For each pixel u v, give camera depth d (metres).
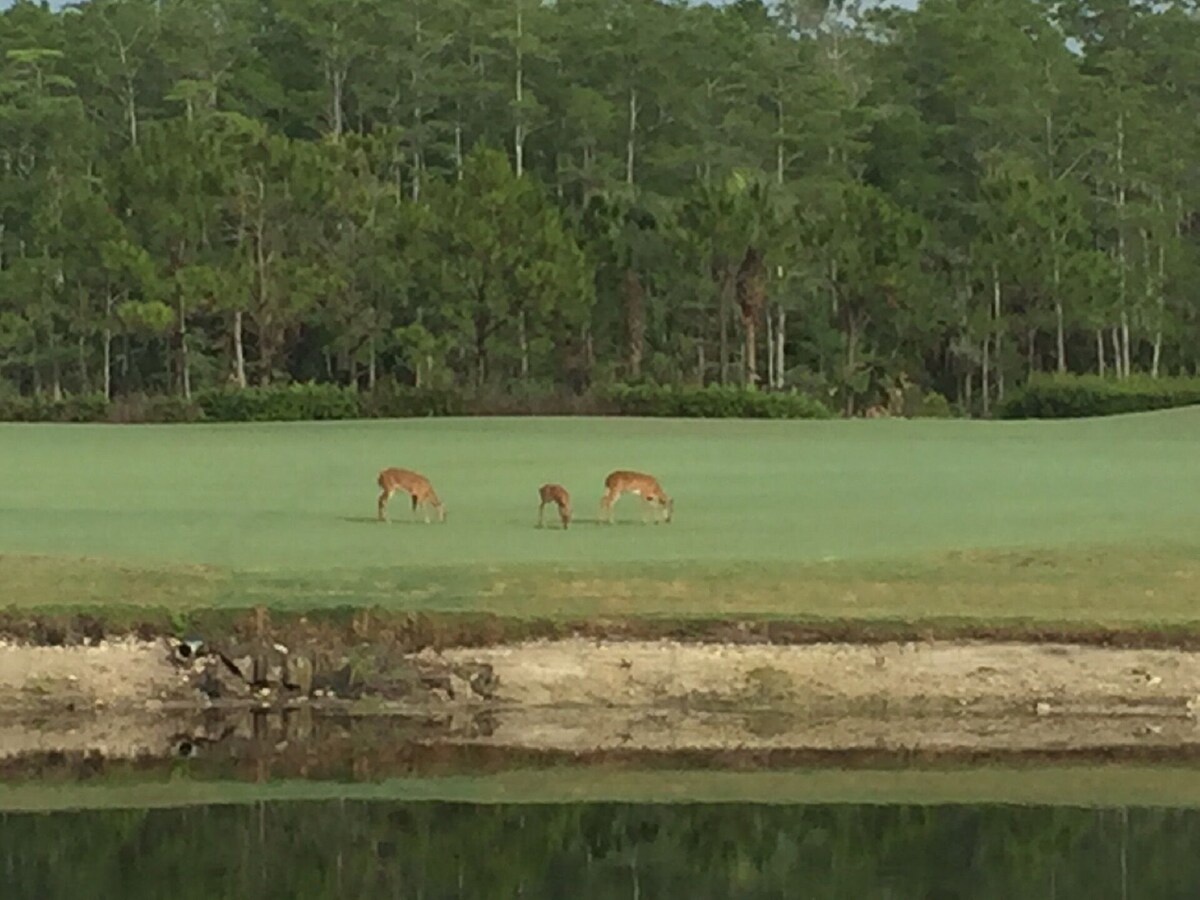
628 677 61.38
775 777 55.22
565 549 73.62
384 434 151.12
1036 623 63.12
